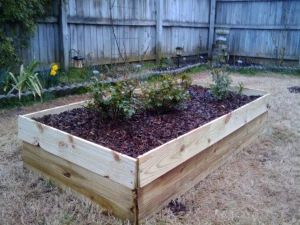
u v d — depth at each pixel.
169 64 6.53
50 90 4.05
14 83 3.82
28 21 4.05
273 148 2.69
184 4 6.95
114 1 5.29
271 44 7.07
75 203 1.83
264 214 1.78
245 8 7.26
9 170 2.19
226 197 1.94
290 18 6.70
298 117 3.47
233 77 6.12
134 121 2.32
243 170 2.30
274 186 2.07
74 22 4.77
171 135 2.07
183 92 2.61
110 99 2.18
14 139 2.72
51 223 1.65
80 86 4.39
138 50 6.06
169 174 1.79
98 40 5.22
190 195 1.95
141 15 5.94
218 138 2.25
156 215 1.73
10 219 1.68
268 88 4.99
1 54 3.80
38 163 2.12
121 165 1.60
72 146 1.83
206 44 7.95
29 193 1.93
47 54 4.56
